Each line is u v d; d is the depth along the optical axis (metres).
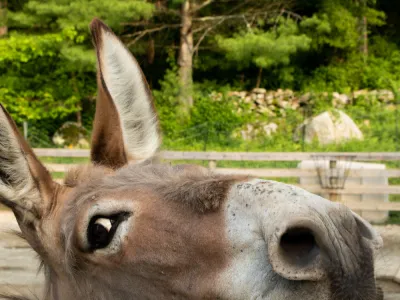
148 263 2.88
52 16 25.53
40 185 3.38
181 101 28.77
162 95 29.09
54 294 3.43
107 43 3.69
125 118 3.75
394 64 35.56
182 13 28.77
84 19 24.98
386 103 30.67
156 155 3.81
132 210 2.97
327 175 12.71
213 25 29.17
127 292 2.99
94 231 3.04
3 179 3.29
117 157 3.66
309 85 33.28
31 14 25.92
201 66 32.50
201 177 2.99
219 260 2.68
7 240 9.10
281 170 13.00
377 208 12.20
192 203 2.82
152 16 28.66
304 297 2.43
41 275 7.11
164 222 2.87
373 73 33.66
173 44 32.16
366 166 13.70
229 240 2.65
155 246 2.86
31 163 3.37
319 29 30.38
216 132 26.19
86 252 3.08
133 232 2.94
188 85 28.95
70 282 3.26
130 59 3.77
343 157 13.86
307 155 13.88
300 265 2.36
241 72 35.03
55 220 3.31
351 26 32.12
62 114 26.98
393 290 6.15
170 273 2.83
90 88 28.14
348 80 33.53
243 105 30.28
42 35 25.77
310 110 29.34
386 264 3.61
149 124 3.82
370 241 2.58
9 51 24.70
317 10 33.75
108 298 3.06
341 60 34.69
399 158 13.60
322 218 2.43
